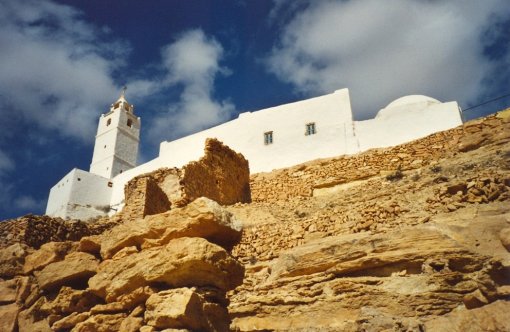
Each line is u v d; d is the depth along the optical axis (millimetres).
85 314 13281
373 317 10367
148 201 22703
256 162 33625
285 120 34406
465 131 24047
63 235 19516
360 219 15211
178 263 11406
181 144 40031
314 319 11477
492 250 11344
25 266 16656
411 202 15172
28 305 15258
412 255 11570
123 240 13867
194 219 12695
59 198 41875
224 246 13703
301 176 28734
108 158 49812
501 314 9328
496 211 12953
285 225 16562
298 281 12688
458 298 10453
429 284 10891
